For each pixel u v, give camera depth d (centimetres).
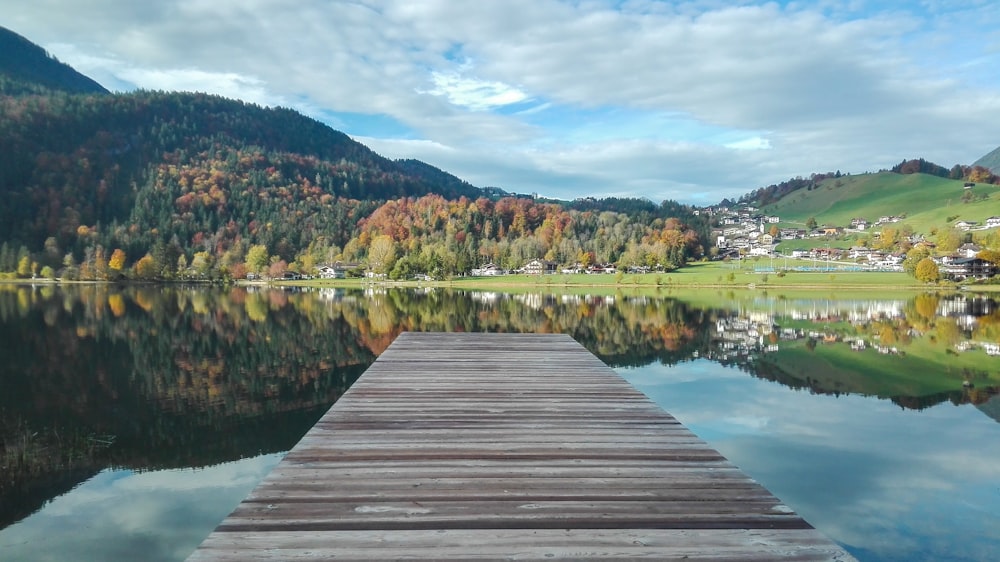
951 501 602
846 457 733
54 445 789
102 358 1433
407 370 670
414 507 286
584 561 236
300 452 369
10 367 1313
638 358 1506
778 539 256
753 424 884
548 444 391
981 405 1005
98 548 514
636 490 311
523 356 775
